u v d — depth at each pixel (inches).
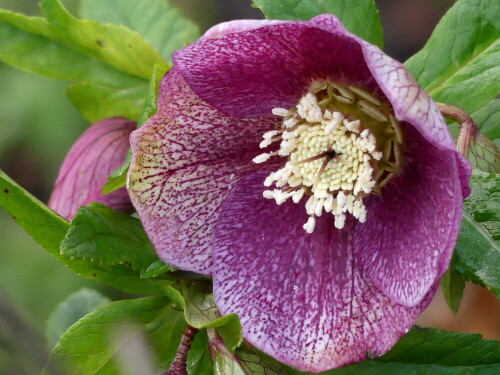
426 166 13.2
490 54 14.2
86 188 15.1
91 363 13.6
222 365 13.1
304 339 13.4
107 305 13.6
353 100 13.7
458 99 14.2
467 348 13.5
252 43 13.2
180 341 13.6
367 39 14.2
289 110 13.9
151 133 13.5
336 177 13.7
